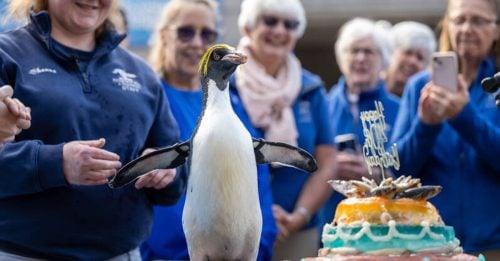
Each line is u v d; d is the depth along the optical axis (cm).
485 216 723
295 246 782
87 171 526
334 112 899
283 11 793
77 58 568
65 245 556
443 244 482
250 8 802
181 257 692
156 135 604
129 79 586
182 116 725
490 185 725
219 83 468
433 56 718
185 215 465
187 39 744
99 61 579
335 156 803
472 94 760
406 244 476
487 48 755
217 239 458
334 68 1619
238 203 454
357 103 891
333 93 937
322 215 836
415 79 776
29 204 549
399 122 772
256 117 784
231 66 466
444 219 731
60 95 555
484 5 752
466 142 721
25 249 552
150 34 1145
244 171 455
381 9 1525
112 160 530
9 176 536
